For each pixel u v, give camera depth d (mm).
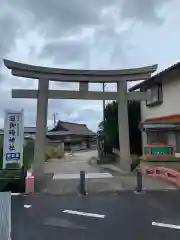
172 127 16562
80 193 11180
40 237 6332
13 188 11500
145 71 17016
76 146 52969
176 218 7781
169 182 13109
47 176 15148
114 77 17219
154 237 6316
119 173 16172
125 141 17062
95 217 7922
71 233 6602
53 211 8578
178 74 17719
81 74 16844
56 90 16594
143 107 22719
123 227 7035
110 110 24375
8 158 11977
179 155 17234
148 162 16578
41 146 16094
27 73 16047
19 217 7949
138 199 10141
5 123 12156
